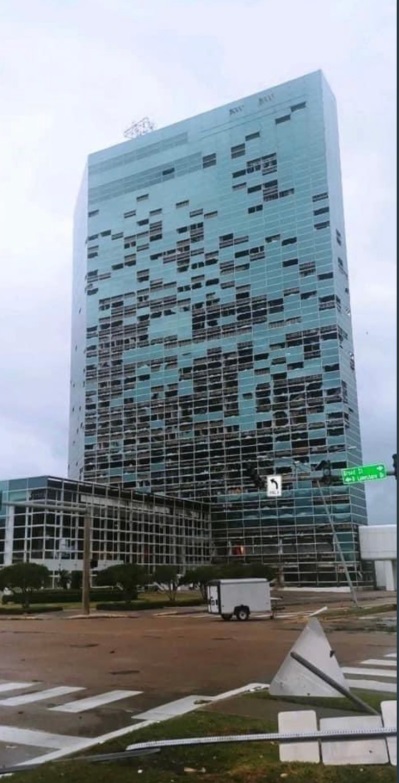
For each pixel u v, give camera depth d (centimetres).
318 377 8219
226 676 1234
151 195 10481
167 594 5609
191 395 9150
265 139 9631
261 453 8331
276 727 742
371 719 634
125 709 931
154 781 557
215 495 8494
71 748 718
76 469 10488
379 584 7456
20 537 5684
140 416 9512
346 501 7581
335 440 7881
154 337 9756
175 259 9938
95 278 10631
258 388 8625
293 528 7800
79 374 10738
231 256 9431
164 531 7362
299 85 9612
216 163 9994
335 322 8312
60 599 4703
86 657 1576
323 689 831
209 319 9350
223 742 632
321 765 588
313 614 3331
